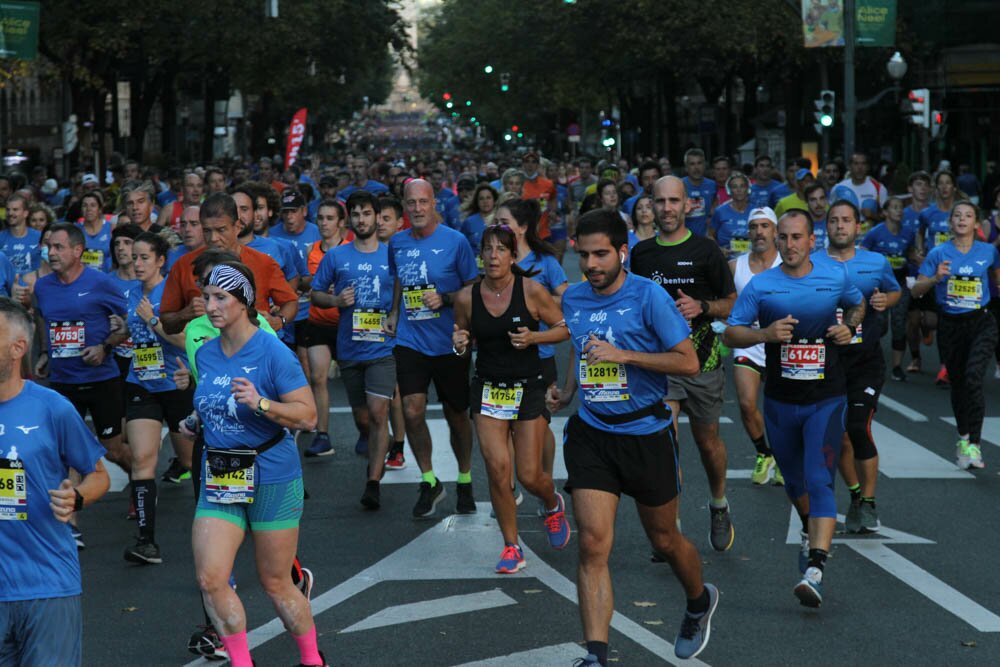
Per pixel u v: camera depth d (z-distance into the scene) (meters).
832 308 8.61
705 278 9.80
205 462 6.84
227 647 6.78
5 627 5.70
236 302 6.77
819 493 8.51
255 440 6.79
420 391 10.88
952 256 12.78
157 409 9.81
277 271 9.67
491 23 59.97
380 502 11.57
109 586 9.09
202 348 6.91
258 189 12.20
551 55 53.97
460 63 80.50
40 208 16.78
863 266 10.12
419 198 10.86
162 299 9.41
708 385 9.61
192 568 9.54
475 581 9.11
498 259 9.05
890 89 34.06
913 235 17.73
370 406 11.40
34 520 5.73
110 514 11.34
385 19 57.41
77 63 41.47
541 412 9.30
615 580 9.06
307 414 6.74
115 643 7.89
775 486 11.94
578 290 7.34
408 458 13.43
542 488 9.48
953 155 47.88
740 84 62.78
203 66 52.78
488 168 39.03
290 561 6.95
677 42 45.88
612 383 7.08
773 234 11.11
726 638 7.85
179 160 56.97
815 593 8.20
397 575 9.26
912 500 11.41
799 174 21.67
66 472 5.86
